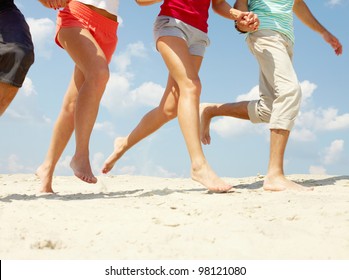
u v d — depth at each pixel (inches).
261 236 126.6
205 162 218.2
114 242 122.1
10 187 303.3
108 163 270.1
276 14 241.6
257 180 302.4
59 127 237.0
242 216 149.2
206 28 237.5
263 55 241.3
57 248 118.8
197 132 219.3
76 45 217.5
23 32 190.7
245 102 267.1
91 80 211.9
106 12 227.9
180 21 226.7
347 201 177.2
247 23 228.2
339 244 122.6
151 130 257.3
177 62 221.5
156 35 230.7
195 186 288.5
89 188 301.7
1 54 186.1
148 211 157.2
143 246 118.8
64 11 223.1
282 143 234.4
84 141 212.8
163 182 333.4
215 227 134.6
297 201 178.1
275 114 235.0
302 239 125.7
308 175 311.9
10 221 140.1
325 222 141.9
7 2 195.8
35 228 134.0
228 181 299.4
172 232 129.9
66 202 175.2
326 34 286.2
